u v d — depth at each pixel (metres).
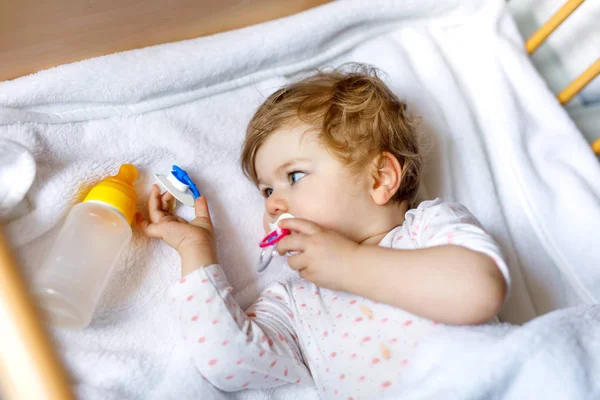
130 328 0.83
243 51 0.99
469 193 1.06
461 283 0.70
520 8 1.28
